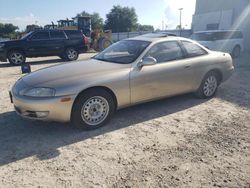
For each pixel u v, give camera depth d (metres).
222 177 3.12
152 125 4.68
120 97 4.64
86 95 4.28
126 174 3.19
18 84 4.57
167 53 5.32
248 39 22.03
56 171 3.27
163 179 3.08
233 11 23.06
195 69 5.69
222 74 6.34
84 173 3.22
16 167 3.37
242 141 4.05
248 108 5.56
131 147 3.87
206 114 5.22
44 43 14.16
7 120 4.96
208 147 3.85
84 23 24.97
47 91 4.05
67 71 4.59
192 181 3.04
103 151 3.76
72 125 4.68
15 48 13.41
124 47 5.41
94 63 5.03
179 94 5.64
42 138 4.20
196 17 27.50
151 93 5.05
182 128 4.54
